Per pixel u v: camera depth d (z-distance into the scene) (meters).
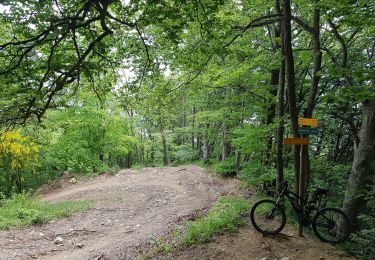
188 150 30.25
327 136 12.43
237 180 16.28
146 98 9.99
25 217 11.43
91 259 7.98
